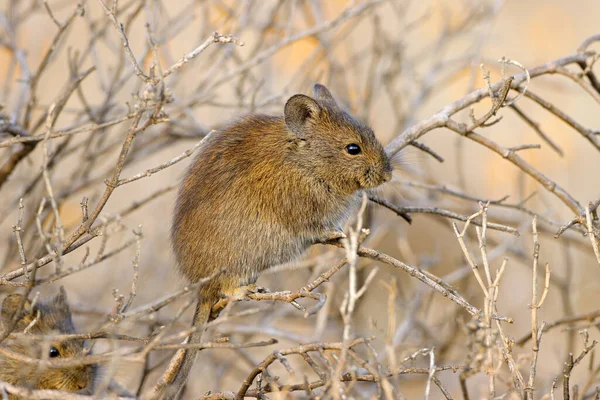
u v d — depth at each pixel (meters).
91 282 15.77
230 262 9.25
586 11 21.67
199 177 9.55
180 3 18.86
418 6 20.03
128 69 12.91
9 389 7.21
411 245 18.91
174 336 6.93
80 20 18.39
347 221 10.44
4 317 9.38
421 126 10.28
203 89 14.05
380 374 6.78
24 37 16.61
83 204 7.78
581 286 14.93
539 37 20.66
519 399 7.47
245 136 9.73
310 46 17.00
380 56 14.91
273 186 9.52
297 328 15.66
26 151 11.24
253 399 12.80
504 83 9.27
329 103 10.63
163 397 8.63
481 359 6.69
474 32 18.36
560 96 19.11
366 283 6.74
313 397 7.22
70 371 9.30
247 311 6.96
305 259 13.02
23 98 12.54
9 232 14.61
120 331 10.11
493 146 10.17
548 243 17.11
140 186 17.27
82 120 12.61
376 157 9.87
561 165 18.20
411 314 13.31
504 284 15.94
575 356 14.10
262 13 18.02
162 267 15.27
